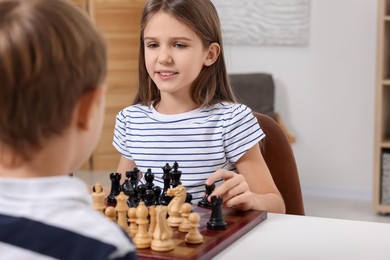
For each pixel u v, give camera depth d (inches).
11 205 30.1
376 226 57.5
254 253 49.8
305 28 190.4
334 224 58.0
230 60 197.9
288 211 77.3
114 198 61.7
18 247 29.3
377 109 167.2
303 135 194.9
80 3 181.2
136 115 74.9
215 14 72.2
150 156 73.0
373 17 185.2
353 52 187.8
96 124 33.3
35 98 29.5
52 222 29.7
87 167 187.0
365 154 189.6
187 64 68.7
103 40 32.3
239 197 59.4
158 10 68.5
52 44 29.5
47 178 30.6
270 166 77.7
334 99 191.0
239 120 71.1
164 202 59.1
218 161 71.1
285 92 194.9
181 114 72.4
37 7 30.1
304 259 48.6
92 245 29.4
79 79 30.5
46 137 30.5
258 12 193.9
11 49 29.1
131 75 184.4
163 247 47.3
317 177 194.9
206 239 50.4
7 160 31.1
